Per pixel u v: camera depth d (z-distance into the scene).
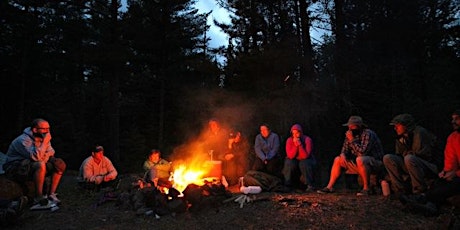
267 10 10.47
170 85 18.78
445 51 12.12
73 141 16.47
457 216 3.86
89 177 5.88
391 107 10.27
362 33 9.88
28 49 15.58
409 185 4.77
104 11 14.79
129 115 20.14
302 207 4.49
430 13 10.93
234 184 6.62
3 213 4.02
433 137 4.63
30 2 15.09
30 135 5.08
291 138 6.18
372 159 5.16
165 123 18.72
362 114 10.05
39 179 4.93
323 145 9.96
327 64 9.52
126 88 19.80
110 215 4.50
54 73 17.56
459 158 4.13
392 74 10.16
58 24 15.16
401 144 4.86
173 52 18.11
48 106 16.36
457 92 11.01
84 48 14.51
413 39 10.80
